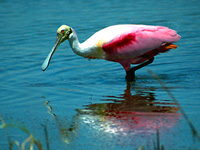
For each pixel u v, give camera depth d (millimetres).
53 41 17484
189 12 22172
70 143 8234
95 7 24281
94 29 18688
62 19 21172
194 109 9641
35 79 12992
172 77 12859
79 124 9234
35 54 15820
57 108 10312
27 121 9531
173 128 8602
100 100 10758
